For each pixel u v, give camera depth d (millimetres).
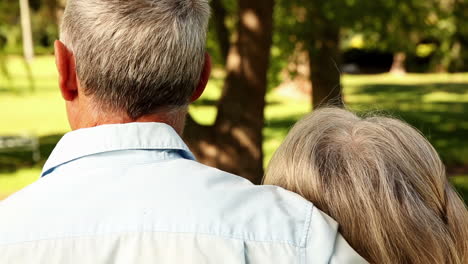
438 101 22344
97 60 1129
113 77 1130
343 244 1032
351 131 1362
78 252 981
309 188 1302
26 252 984
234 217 1018
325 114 1435
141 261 972
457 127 16156
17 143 13625
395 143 1318
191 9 1196
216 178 1092
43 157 13023
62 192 1050
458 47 12891
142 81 1132
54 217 1013
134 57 1125
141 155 1104
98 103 1155
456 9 9883
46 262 976
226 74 7141
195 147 7055
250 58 6949
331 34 8328
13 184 10617
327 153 1323
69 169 1093
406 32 9625
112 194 1038
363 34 9734
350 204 1266
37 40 34250
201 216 1010
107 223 1000
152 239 987
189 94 1216
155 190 1043
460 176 10469
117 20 1125
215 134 7039
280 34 8461
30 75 10070
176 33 1151
